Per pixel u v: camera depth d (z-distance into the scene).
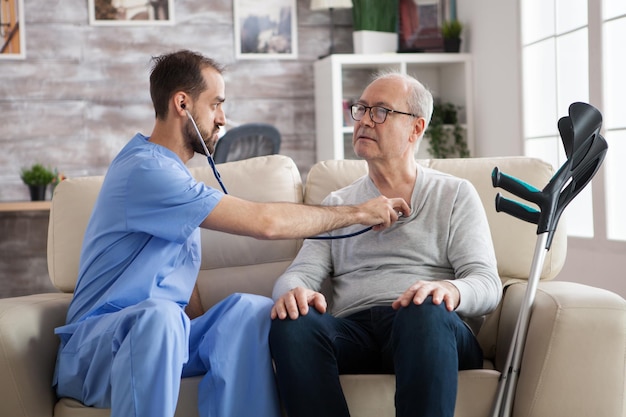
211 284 2.52
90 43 5.06
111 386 1.88
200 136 2.20
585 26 3.98
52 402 2.09
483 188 2.51
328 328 2.02
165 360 1.83
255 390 1.99
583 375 1.98
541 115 4.43
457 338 2.00
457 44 5.16
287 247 2.57
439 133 5.11
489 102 4.96
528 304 2.01
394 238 2.29
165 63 2.20
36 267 5.02
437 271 2.27
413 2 5.30
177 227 2.07
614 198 3.76
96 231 2.16
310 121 5.35
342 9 5.37
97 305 2.08
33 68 5.00
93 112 5.08
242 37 5.23
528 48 4.53
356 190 2.42
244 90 5.26
